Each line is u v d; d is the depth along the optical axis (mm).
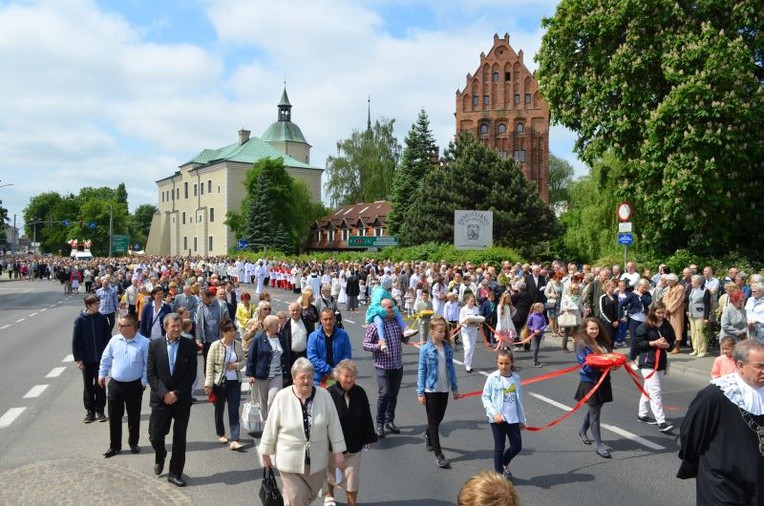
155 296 13398
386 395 9523
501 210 49531
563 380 13836
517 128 78438
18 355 17750
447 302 19594
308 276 33219
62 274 48719
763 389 4148
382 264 37500
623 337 18484
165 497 7047
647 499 6820
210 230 95812
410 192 65375
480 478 2812
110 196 155500
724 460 4047
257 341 9219
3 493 7172
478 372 14984
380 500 6914
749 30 23969
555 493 7027
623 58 24562
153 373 7605
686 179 22172
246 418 9234
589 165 27750
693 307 16109
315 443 5695
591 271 22672
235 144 104750
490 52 79062
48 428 10016
